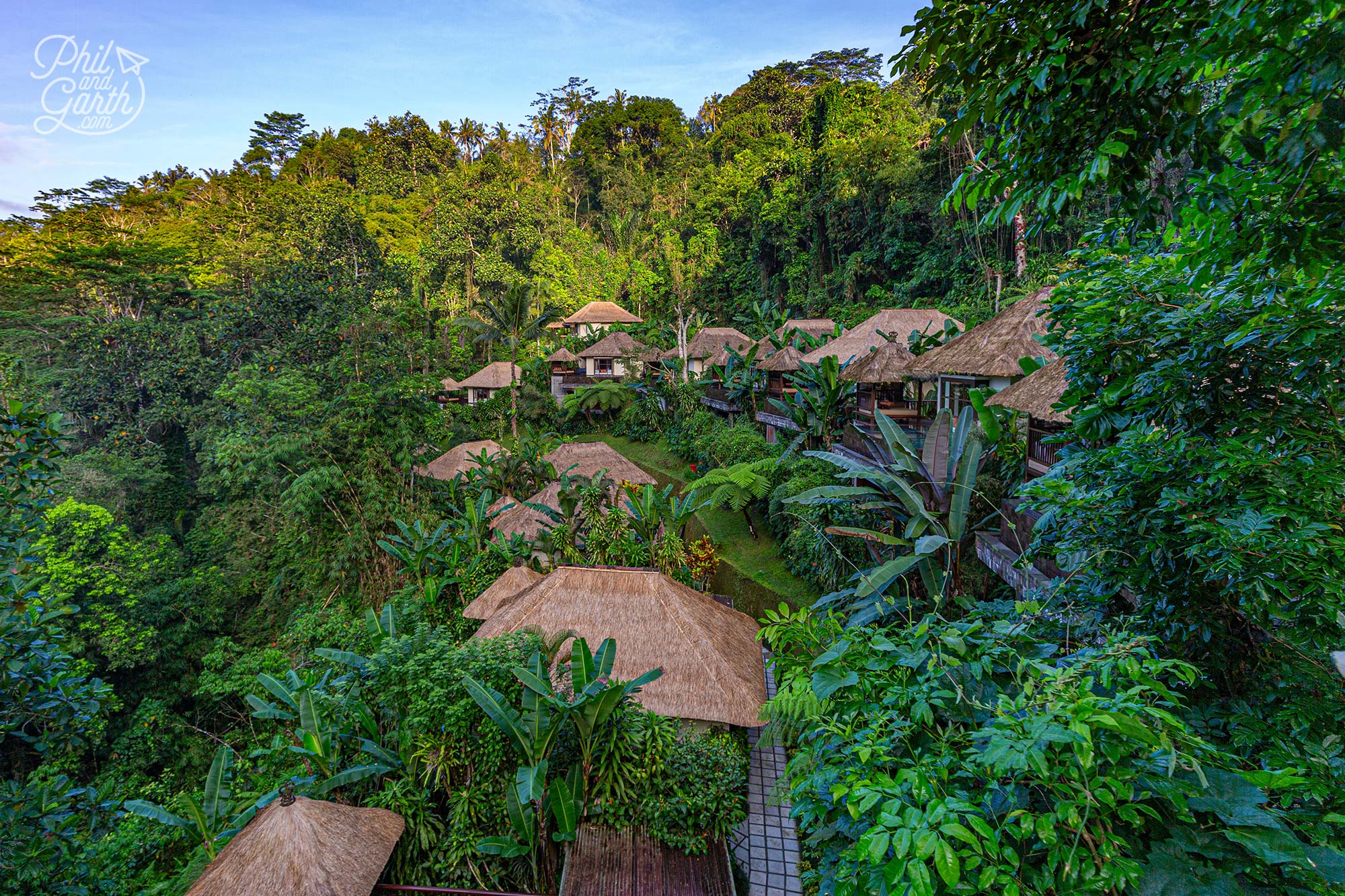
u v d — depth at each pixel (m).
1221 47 2.44
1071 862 2.41
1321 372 3.57
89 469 28.45
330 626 17.59
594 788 8.10
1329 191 2.63
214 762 9.88
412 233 63.75
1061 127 3.09
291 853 6.56
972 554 10.87
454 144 86.62
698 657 10.52
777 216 52.09
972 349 12.20
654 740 8.34
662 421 32.62
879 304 42.09
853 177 44.22
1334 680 3.76
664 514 19.67
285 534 23.36
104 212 56.16
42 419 6.95
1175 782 2.52
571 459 22.52
